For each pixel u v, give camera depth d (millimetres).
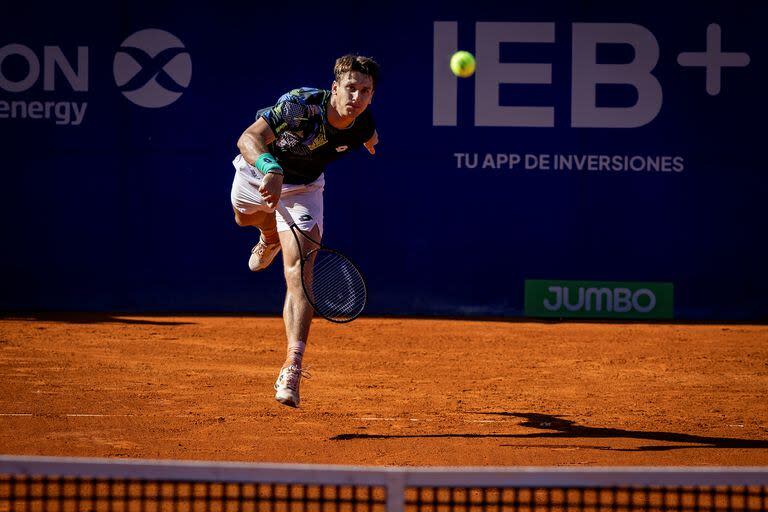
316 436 14312
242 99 31547
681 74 31344
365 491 11453
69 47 31312
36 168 31500
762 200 31578
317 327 28219
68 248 31688
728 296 31781
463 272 31812
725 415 16453
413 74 31375
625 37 31219
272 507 8516
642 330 29156
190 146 31578
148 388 18125
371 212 31625
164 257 31781
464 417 15984
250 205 16531
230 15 31375
